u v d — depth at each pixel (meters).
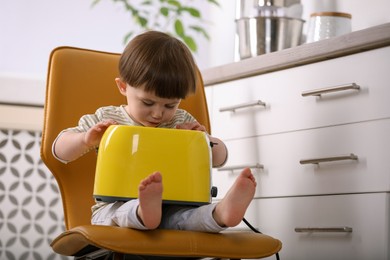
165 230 1.43
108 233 1.38
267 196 2.10
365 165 1.81
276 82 2.07
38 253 2.68
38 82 2.67
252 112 2.16
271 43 2.36
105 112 1.71
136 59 1.59
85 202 1.72
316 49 1.92
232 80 2.24
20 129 2.66
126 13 3.12
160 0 2.94
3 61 2.90
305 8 2.65
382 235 1.76
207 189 1.52
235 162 2.22
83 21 3.04
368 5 2.40
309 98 1.97
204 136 1.54
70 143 1.61
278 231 2.06
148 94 1.58
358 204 1.82
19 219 2.66
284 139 2.04
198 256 1.41
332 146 1.90
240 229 2.17
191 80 1.62
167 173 1.49
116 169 1.49
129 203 1.45
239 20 2.42
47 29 2.98
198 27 3.00
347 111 1.86
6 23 2.91
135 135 1.50
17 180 2.66
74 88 1.77
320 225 1.92
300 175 1.99
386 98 1.76
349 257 1.85
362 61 1.83
